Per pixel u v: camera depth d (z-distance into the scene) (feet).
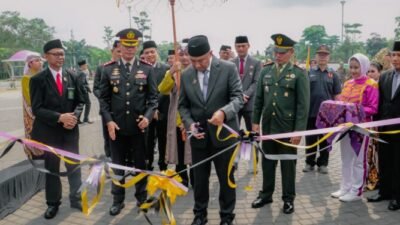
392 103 12.98
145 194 13.50
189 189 15.75
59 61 12.73
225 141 11.10
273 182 13.70
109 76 12.95
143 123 12.71
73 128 13.28
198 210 11.91
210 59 11.34
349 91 14.52
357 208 13.37
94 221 12.67
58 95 12.82
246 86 18.34
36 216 13.12
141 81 12.96
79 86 13.38
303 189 15.53
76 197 13.67
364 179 13.98
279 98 12.91
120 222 12.57
